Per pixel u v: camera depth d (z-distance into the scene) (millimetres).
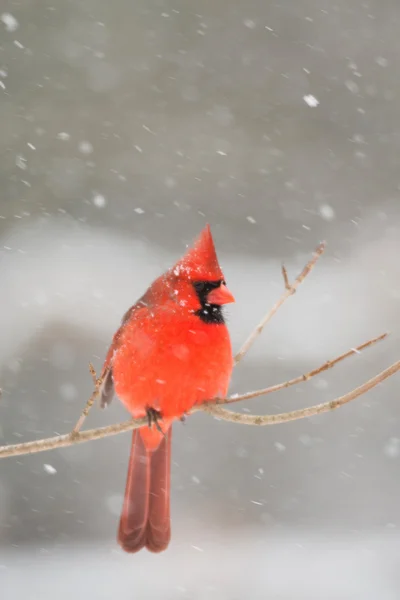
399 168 17031
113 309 12383
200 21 16844
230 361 4316
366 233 16328
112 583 8070
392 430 11008
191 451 10414
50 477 10070
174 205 16391
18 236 15219
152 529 4750
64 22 16391
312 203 16688
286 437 10766
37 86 16266
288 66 17109
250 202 16578
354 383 11516
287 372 11469
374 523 10234
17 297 12531
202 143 16688
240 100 16922
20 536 9781
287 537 9820
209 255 4203
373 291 13953
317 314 13234
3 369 10891
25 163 16047
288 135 16984
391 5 17250
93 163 16297
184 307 4180
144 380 4246
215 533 9836
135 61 16625
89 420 10484
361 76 17250
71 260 14211
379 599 7426
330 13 17141
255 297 14039
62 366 10984
